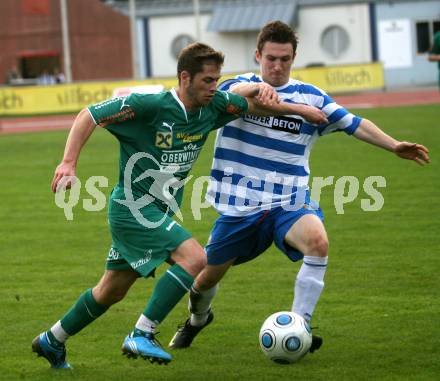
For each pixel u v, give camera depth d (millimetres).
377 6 102812
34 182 34812
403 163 35625
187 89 12484
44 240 23781
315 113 13633
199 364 13656
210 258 14312
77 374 13203
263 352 13492
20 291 18422
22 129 61906
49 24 93438
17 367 13555
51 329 13305
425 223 24250
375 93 84875
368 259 20406
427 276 18703
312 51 105562
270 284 18609
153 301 12414
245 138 14164
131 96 12500
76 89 74688
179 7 107938
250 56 107062
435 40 51000
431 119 53562
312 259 13523
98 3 95938
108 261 13000
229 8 106562
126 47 99188
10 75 91688
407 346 14203
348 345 14344
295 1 105000
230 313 16484
